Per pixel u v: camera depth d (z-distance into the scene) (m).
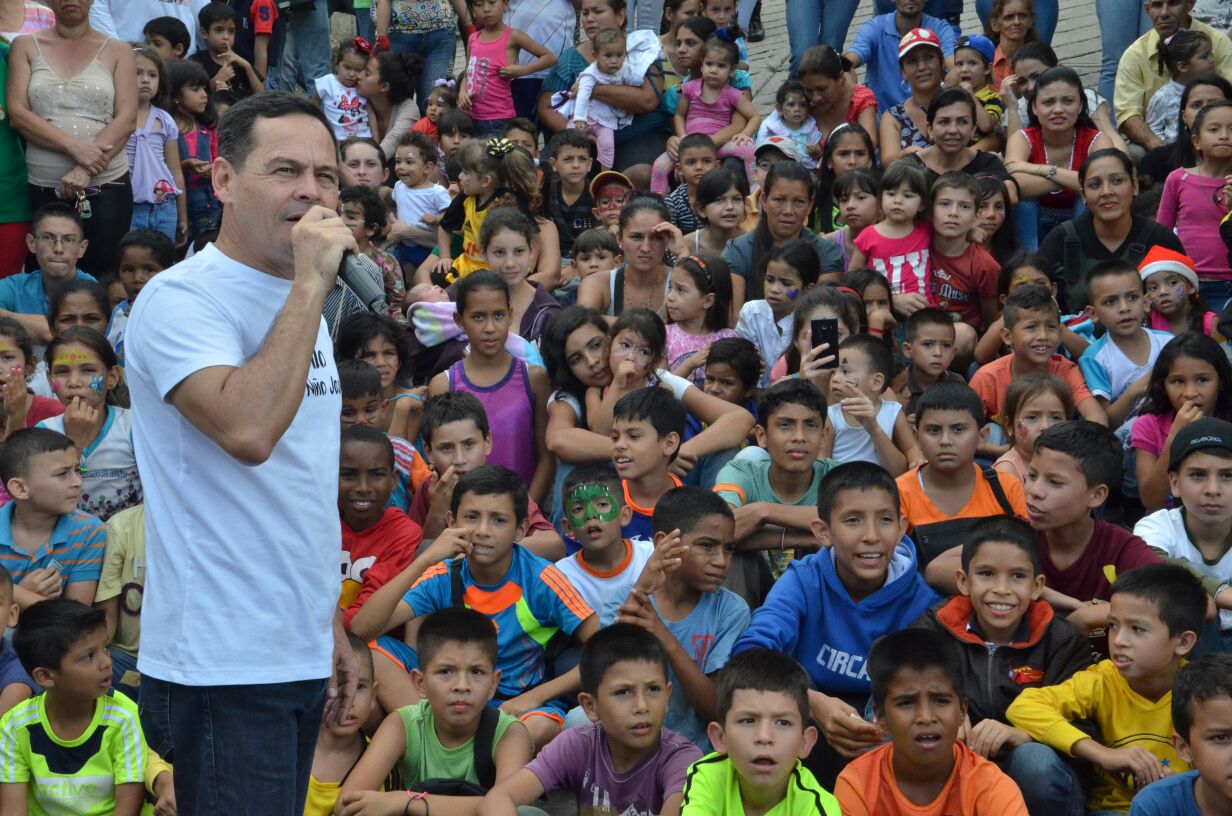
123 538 5.00
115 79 7.59
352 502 5.01
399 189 8.80
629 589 4.67
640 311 5.80
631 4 11.66
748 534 4.96
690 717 4.43
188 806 2.68
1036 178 7.64
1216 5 9.05
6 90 7.37
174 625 2.63
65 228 6.91
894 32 9.49
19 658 4.23
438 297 6.96
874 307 6.37
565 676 4.54
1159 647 3.96
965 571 4.29
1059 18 11.20
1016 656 4.25
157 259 7.01
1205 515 4.65
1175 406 5.48
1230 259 6.79
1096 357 6.15
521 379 5.99
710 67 9.32
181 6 10.18
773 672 3.64
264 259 2.68
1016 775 3.91
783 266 6.46
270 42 11.34
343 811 4.01
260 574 2.64
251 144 2.64
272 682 2.64
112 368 5.68
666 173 9.09
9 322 5.84
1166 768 3.87
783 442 5.01
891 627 4.43
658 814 3.96
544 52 10.13
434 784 4.07
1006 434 5.81
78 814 4.11
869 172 7.46
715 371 5.90
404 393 6.20
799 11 10.09
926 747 3.69
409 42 10.81
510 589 4.73
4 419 5.53
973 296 6.95
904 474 5.25
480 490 4.67
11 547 4.89
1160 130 8.45
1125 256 6.89
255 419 2.47
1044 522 4.61
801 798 3.63
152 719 2.71
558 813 4.16
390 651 4.63
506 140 7.86
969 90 8.62
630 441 5.11
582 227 8.48
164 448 2.64
